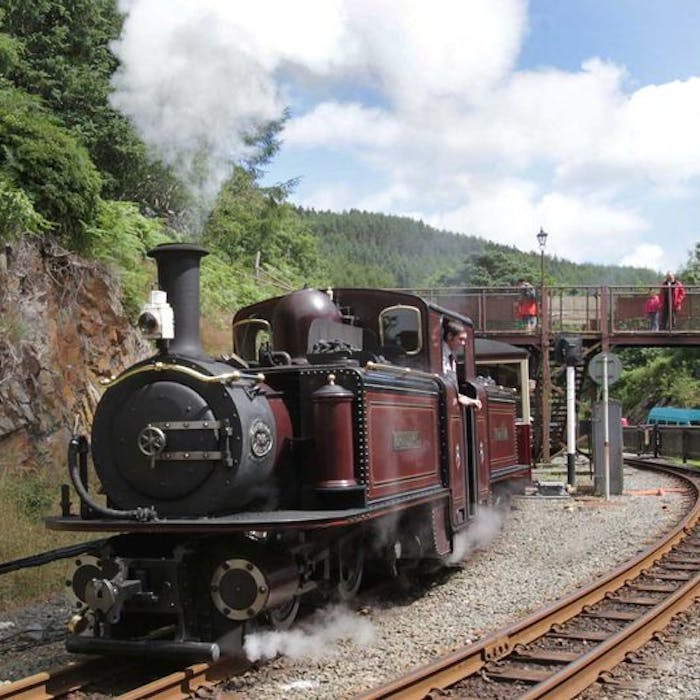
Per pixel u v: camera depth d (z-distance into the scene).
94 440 6.35
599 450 15.94
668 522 12.43
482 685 5.47
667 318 22.30
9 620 7.38
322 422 6.46
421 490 7.94
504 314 22.59
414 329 8.62
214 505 6.02
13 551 8.74
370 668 5.90
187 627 6.02
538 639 6.47
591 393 24.91
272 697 5.38
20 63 15.62
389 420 7.20
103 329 12.75
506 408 13.05
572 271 138.62
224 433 6.02
